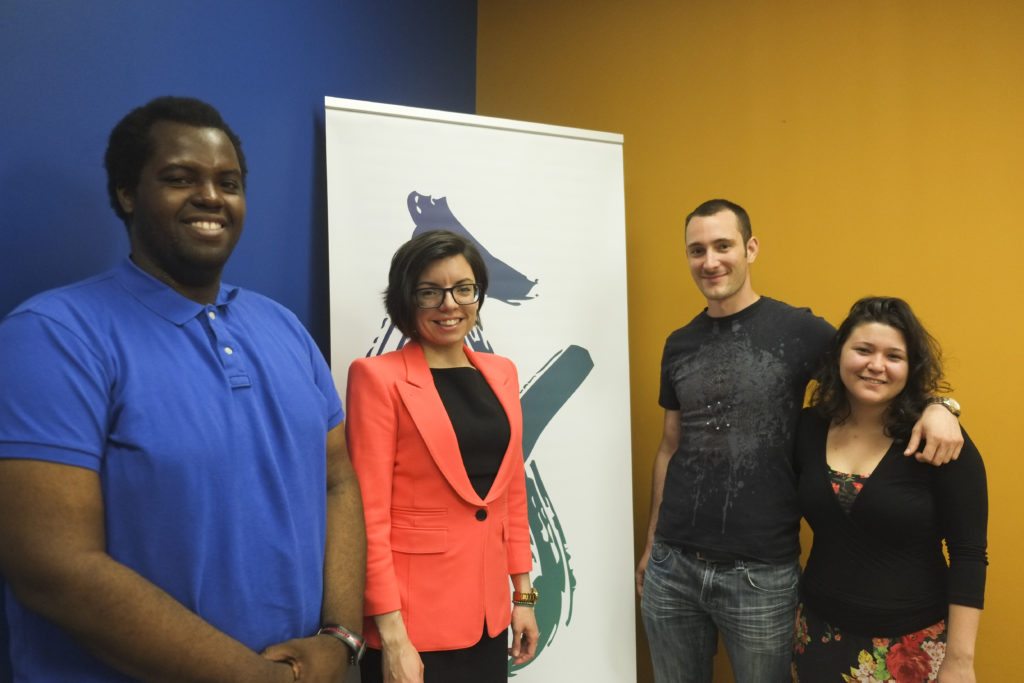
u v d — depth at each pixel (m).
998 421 2.30
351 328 2.12
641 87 2.80
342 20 2.32
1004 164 2.28
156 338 1.18
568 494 2.38
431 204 2.23
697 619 2.17
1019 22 2.25
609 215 2.48
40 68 1.40
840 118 2.49
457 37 2.95
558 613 2.34
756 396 2.04
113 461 1.10
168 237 1.20
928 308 2.39
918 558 1.71
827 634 1.78
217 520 1.17
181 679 1.08
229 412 1.20
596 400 2.43
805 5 2.53
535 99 3.00
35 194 1.40
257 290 2.01
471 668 1.66
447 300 1.66
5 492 1.03
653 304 2.80
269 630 1.23
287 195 2.11
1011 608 2.30
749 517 2.02
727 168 2.66
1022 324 2.27
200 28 1.79
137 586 1.06
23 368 1.06
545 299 2.38
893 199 2.42
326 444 1.47
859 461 1.80
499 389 1.76
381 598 1.55
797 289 2.57
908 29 2.38
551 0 2.95
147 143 1.20
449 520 1.64
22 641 1.12
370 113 2.18
